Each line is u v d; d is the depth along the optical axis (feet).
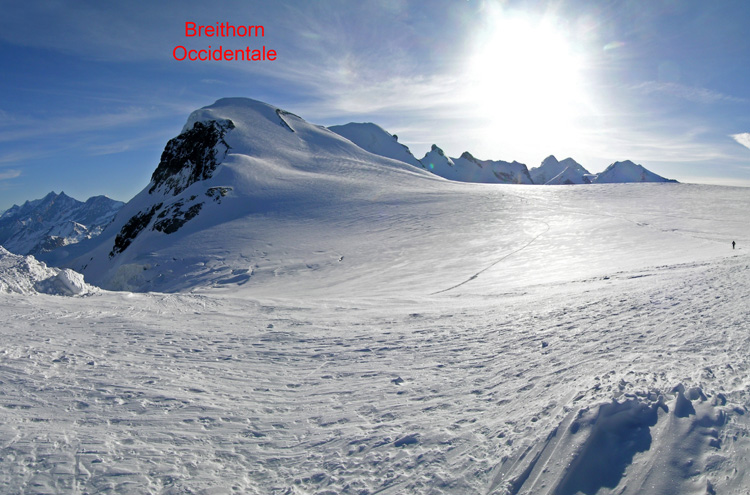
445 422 14.48
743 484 8.87
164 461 12.85
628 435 11.16
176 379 20.21
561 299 35.55
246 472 12.41
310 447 13.74
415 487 11.04
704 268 41.47
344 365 22.49
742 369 13.64
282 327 33.09
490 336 25.77
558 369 17.56
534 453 11.23
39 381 19.07
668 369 14.46
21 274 45.88
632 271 50.80
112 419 15.65
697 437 10.56
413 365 21.54
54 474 11.88
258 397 18.25
